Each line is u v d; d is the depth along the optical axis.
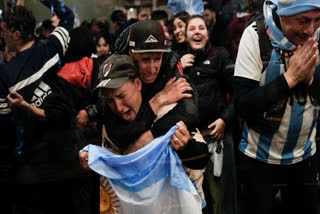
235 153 1.28
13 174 1.20
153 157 1.05
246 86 1.16
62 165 1.17
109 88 1.02
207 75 1.20
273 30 1.11
